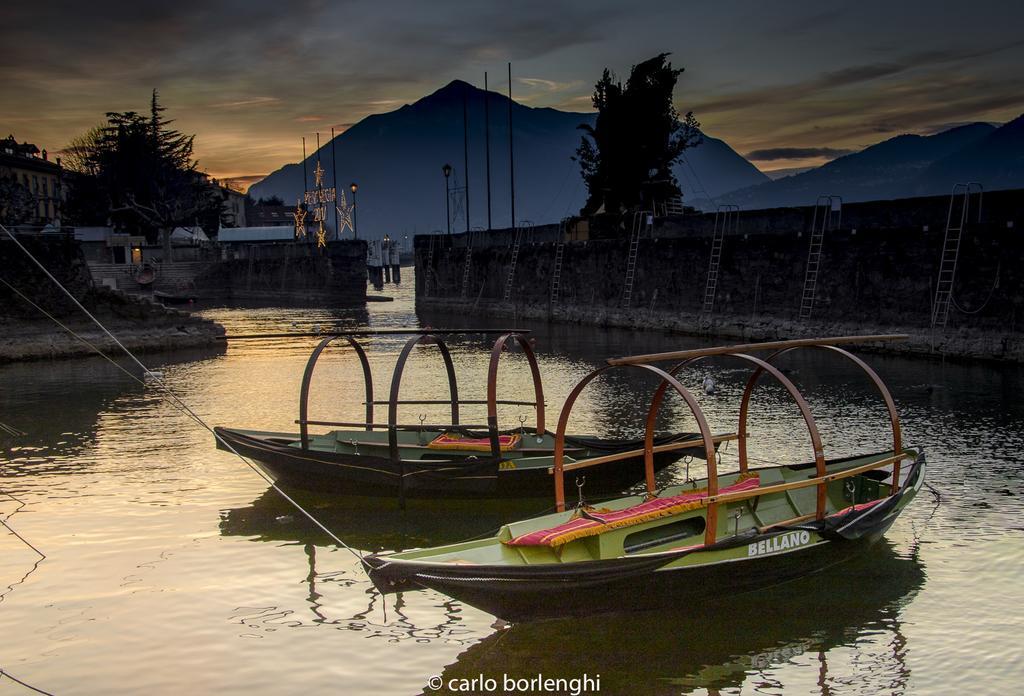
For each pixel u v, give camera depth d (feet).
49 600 40.50
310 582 42.47
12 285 139.44
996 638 35.09
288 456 53.47
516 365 117.91
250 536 49.11
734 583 37.58
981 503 50.67
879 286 114.01
